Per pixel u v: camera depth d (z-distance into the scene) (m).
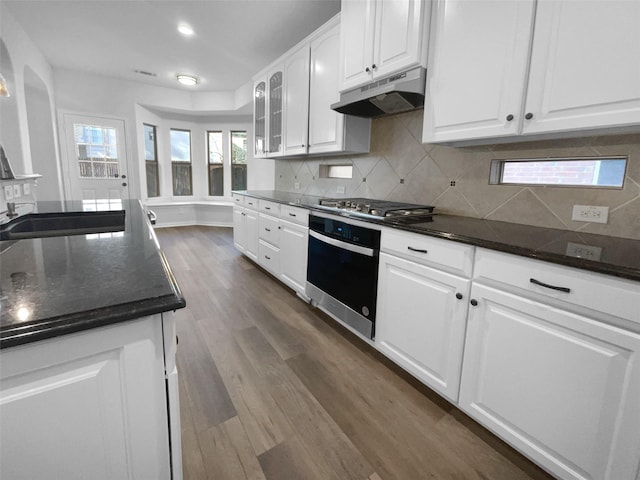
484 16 1.42
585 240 1.24
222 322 2.29
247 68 4.07
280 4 2.56
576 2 1.14
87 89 4.48
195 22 2.89
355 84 2.10
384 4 1.86
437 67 1.65
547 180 1.59
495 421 1.24
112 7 2.68
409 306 1.57
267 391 1.58
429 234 1.41
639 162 1.27
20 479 0.53
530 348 1.10
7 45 2.77
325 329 2.22
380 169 2.51
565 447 1.04
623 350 0.89
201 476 1.13
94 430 0.58
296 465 1.18
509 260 1.13
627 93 1.05
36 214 1.70
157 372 0.63
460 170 1.93
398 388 1.62
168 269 0.75
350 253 1.94
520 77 1.31
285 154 3.17
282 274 2.88
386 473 1.16
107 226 1.86
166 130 5.60
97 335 0.55
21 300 0.56
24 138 3.13
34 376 0.51
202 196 6.10
